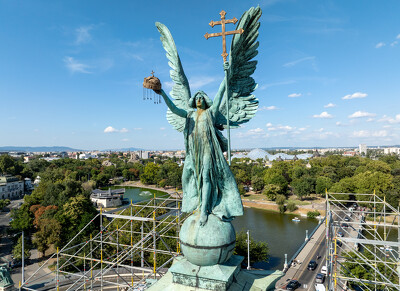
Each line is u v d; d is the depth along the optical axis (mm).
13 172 162875
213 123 15586
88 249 53781
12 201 131125
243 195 136125
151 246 52750
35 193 97500
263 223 91688
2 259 61188
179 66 16156
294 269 55688
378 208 87688
